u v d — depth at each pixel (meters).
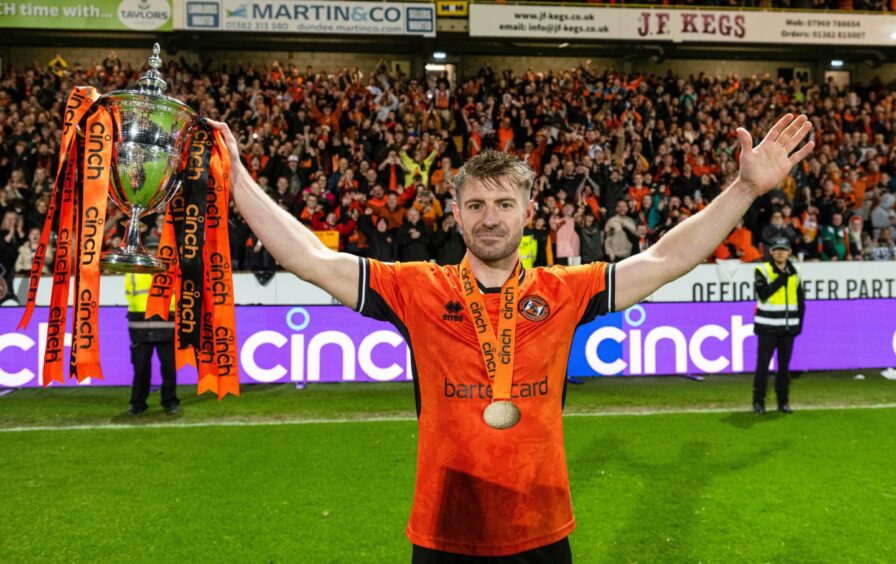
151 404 6.68
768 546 3.41
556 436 1.66
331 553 3.31
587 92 14.86
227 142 1.58
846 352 8.04
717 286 8.00
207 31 13.43
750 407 6.52
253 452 5.02
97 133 1.44
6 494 4.11
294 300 7.50
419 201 9.75
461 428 1.60
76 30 13.21
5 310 7.18
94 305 1.35
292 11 13.65
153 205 1.57
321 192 10.00
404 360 7.51
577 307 1.70
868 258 9.61
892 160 13.14
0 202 9.70
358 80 14.33
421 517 1.63
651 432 5.58
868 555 3.32
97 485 4.28
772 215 9.77
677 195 11.44
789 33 15.03
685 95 14.66
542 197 10.79
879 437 5.43
